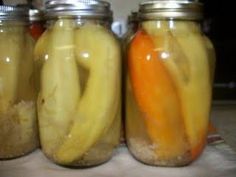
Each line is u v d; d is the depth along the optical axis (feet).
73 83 1.08
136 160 1.18
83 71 1.08
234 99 2.06
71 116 1.09
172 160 1.12
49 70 1.10
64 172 1.10
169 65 1.07
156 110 1.09
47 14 1.15
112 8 1.63
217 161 1.18
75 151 1.10
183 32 1.11
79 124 1.09
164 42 1.08
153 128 1.11
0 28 1.15
